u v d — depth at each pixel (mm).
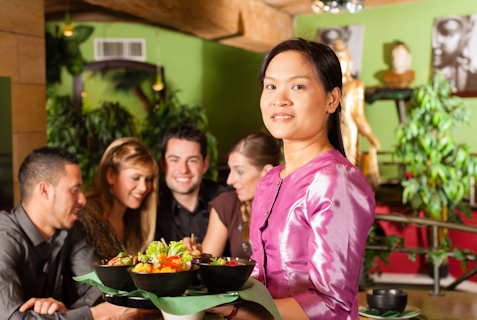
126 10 4059
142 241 1986
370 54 6125
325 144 887
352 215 750
